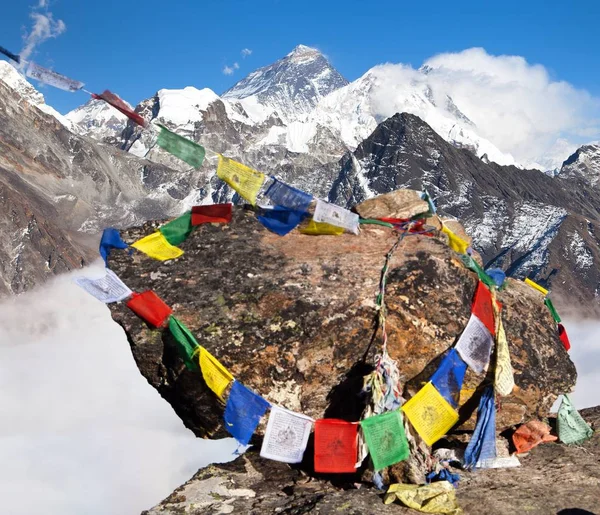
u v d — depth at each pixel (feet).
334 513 12.31
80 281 14.19
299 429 13.28
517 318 15.01
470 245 16.35
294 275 14.26
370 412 13.15
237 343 13.66
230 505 12.96
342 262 14.47
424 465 13.24
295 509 12.58
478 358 13.89
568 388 15.12
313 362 13.75
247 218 15.52
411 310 13.97
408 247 14.67
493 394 13.91
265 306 13.93
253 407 13.30
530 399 14.64
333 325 13.76
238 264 14.53
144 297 14.02
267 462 14.34
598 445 14.79
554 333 15.40
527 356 14.75
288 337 13.73
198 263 14.73
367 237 15.08
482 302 14.26
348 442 13.07
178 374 14.01
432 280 14.17
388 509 12.44
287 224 15.17
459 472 13.80
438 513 12.25
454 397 13.75
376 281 14.12
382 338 13.83
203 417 14.20
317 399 13.87
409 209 15.71
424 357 13.98
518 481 13.35
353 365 13.88
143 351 14.16
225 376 13.34
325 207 14.80
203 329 13.76
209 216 15.38
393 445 12.96
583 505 12.51
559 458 14.23
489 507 12.47
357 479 13.43
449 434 14.49
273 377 13.69
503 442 14.51
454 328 14.06
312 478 13.71
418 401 13.41
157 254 14.98
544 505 12.52
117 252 15.06
